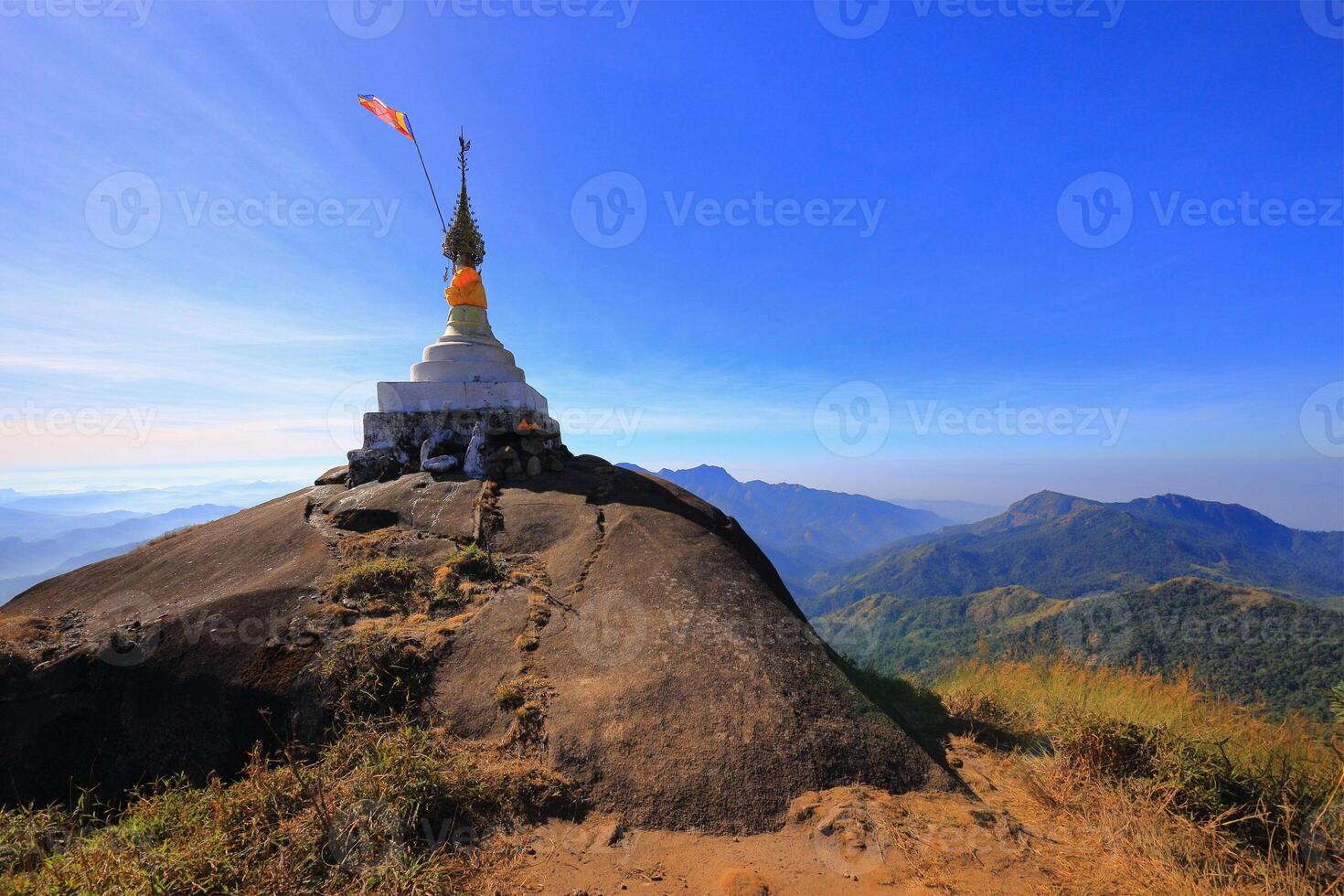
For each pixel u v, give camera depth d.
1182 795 4.72
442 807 4.06
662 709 5.04
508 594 6.80
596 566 7.33
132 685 5.54
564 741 4.77
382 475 10.21
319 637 5.91
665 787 4.42
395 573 7.01
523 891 3.49
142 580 7.79
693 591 6.77
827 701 5.41
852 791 4.54
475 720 5.13
